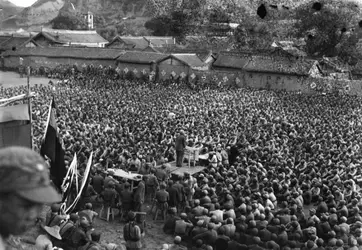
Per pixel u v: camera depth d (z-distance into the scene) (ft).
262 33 387.55
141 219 74.08
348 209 78.28
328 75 283.18
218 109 184.44
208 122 151.94
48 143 65.98
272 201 84.12
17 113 64.80
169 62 309.01
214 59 325.21
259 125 151.33
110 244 60.64
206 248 60.34
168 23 472.44
